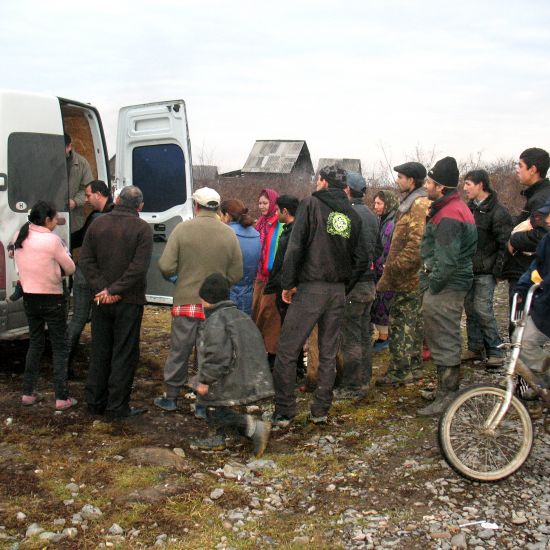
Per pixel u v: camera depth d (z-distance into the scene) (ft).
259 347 14.82
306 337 16.38
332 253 16.03
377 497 13.02
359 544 11.33
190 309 17.10
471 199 20.68
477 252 20.57
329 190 16.35
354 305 18.26
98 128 23.15
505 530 11.68
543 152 17.69
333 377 16.62
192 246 16.97
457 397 13.37
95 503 12.45
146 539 11.33
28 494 12.67
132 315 16.46
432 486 13.32
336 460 14.75
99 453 14.67
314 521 12.12
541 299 13.76
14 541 11.12
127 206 16.49
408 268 18.86
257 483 13.64
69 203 20.17
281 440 15.97
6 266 17.87
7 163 18.02
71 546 11.03
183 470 13.96
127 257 16.26
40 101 19.33
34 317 16.96
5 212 17.92
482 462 13.73
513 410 13.66
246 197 80.38
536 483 13.48
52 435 15.60
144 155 23.91
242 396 14.49
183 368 17.48
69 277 20.67
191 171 23.11
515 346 13.67
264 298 20.44
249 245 20.34
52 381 19.61
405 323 19.54
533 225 16.88
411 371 20.16
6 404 17.48
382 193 22.80
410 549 11.14
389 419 17.20
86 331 25.96
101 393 16.84
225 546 11.19
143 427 16.39
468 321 22.12
